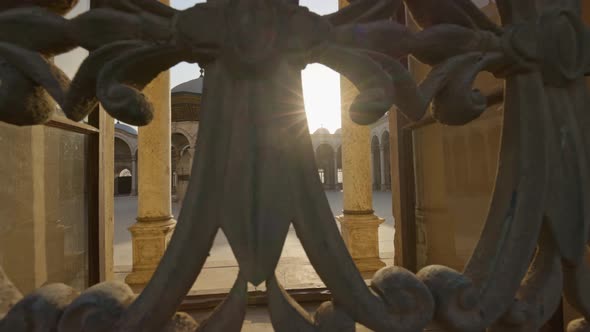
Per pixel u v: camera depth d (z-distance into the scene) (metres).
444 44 0.66
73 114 0.58
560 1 0.74
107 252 2.65
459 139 1.99
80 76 0.56
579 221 0.70
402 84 0.62
